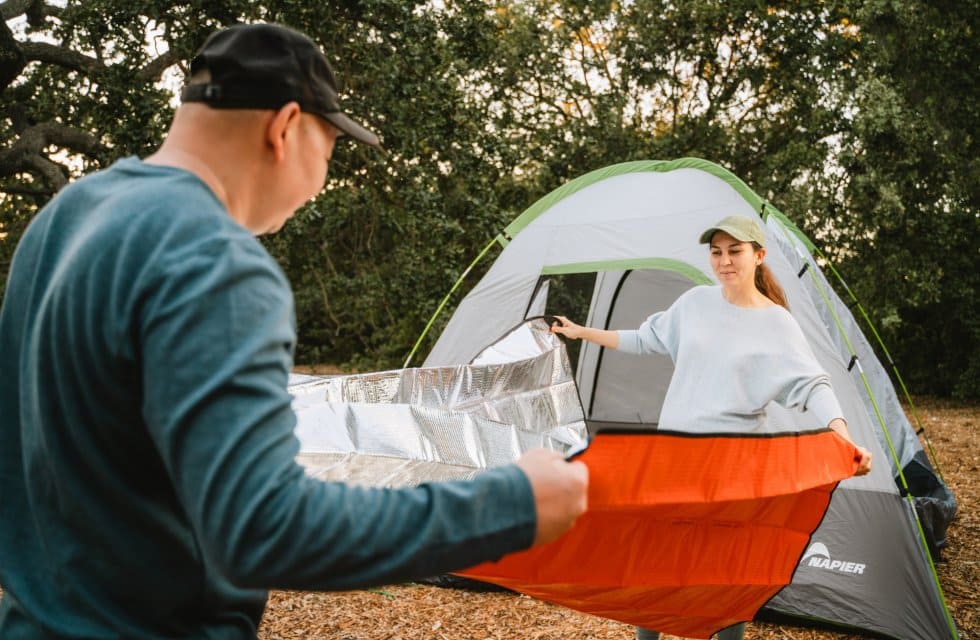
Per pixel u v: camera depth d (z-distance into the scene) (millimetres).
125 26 7660
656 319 3152
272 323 763
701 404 2799
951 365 12461
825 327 3783
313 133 957
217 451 699
